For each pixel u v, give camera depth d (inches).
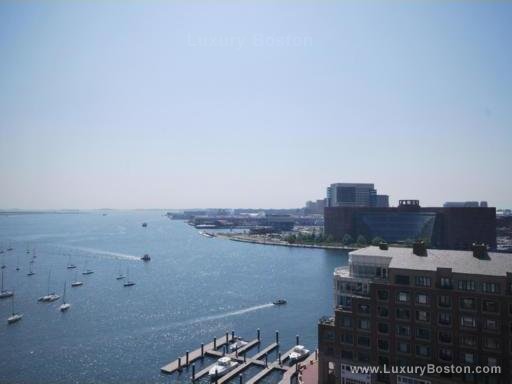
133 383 4328.3
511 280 3019.2
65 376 4517.7
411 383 3331.7
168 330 6107.3
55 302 7800.2
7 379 4448.8
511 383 2994.6
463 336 3171.8
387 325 3474.4
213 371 4436.5
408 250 3939.5
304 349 4963.1
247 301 7795.3
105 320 6614.2
